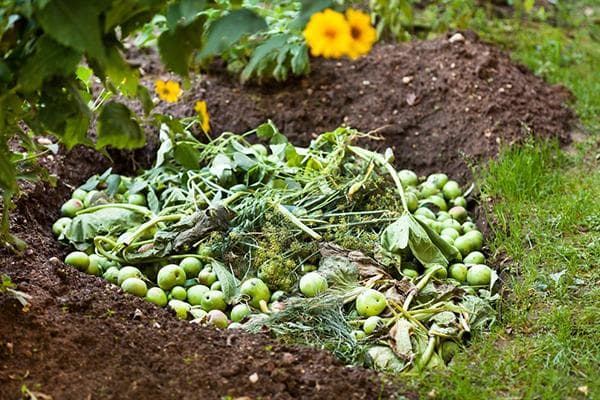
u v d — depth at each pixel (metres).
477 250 4.97
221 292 4.37
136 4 3.22
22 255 4.30
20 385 3.44
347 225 4.67
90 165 5.55
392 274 4.59
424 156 5.91
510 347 4.13
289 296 4.39
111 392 3.50
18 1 3.16
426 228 4.72
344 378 3.74
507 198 5.33
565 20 8.15
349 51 3.21
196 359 3.77
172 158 5.20
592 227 5.00
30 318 3.76
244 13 3.24
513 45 7.38
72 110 3.47
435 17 7.56
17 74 3.36
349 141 5.32
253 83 6.28
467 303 4.36
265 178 5.06
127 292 4.29
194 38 3.45
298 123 6.05
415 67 6.37
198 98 6.07
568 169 5.71
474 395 3.75
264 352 3.88
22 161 4.01
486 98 6.05
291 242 4.62
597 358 4.00
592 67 7.12
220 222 4.64
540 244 4.86
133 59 6.68
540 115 6.11
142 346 3.80
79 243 4.71
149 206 4.96
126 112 3.42
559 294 4.46
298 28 3.39
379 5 6.84
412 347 4.06
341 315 4.20
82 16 3.00
